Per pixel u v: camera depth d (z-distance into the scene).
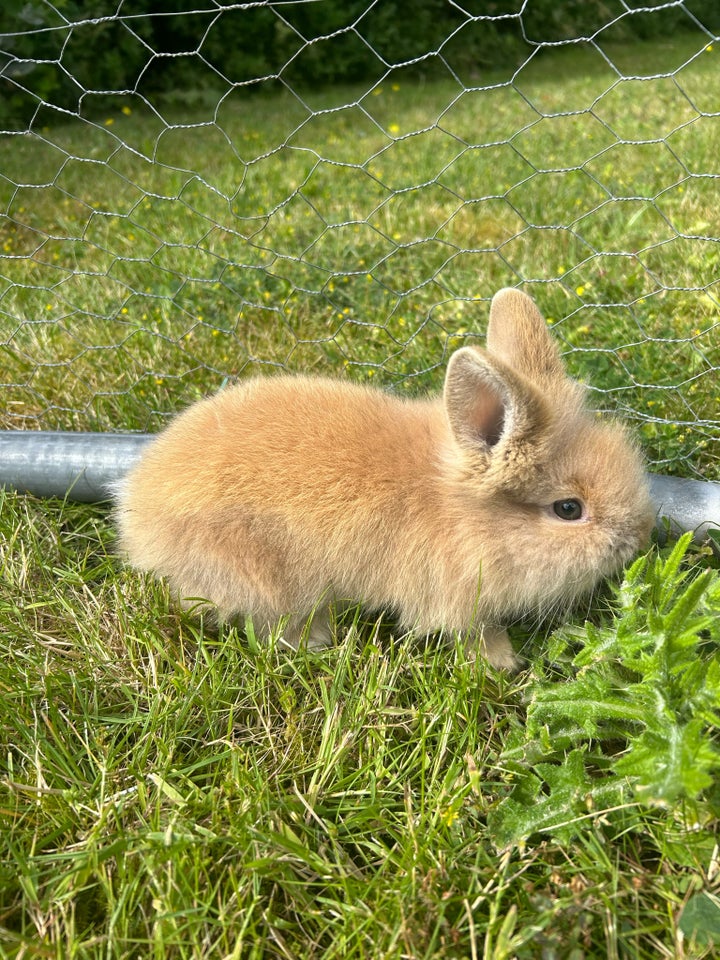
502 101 0.96
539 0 1.28
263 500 0.26
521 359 0.27
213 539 0.27
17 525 0.31
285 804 0.21
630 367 0.35
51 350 0.39
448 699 0.23
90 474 0.32
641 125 0.69
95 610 0.28
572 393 0.27
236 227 0.51
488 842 0.20
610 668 0.22
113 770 0.22
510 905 0.19
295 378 0.30
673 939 0.18
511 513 0.26
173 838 0.20
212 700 0.24
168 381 0.37
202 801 0.21
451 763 0.22
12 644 0.26
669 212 0.48
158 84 1.02
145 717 0.23
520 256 0.45
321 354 0.38
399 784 0.22
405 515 0.27
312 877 0.20
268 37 1.10
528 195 0.53
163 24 1.01
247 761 0.22
